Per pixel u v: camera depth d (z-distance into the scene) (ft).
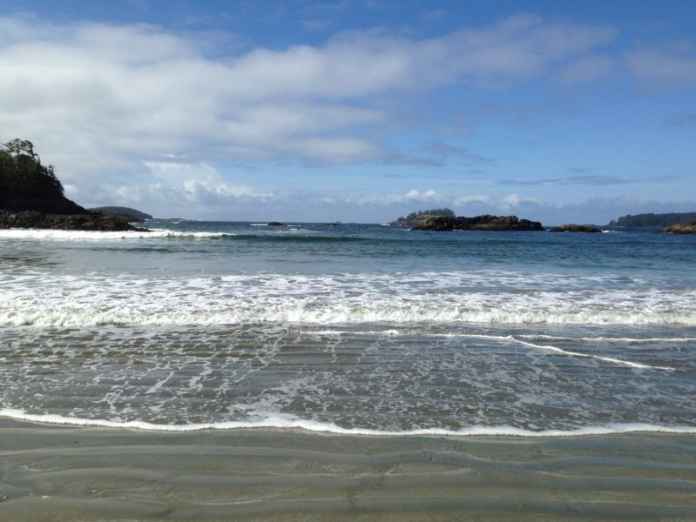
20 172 222.07
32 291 35.27
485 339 24.58
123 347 22.15
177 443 12.97
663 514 10.03
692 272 56.44
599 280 47.65
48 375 18.26
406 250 91.35
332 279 45.11
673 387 18.15
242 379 18.22
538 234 257.34
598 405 16.29
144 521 9.56
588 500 10.51
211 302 32.40
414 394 17.01
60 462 11.80
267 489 10.76
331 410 15.47
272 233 177.27
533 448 13.05
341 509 10.02
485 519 9.76
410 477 11.36
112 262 57.93
